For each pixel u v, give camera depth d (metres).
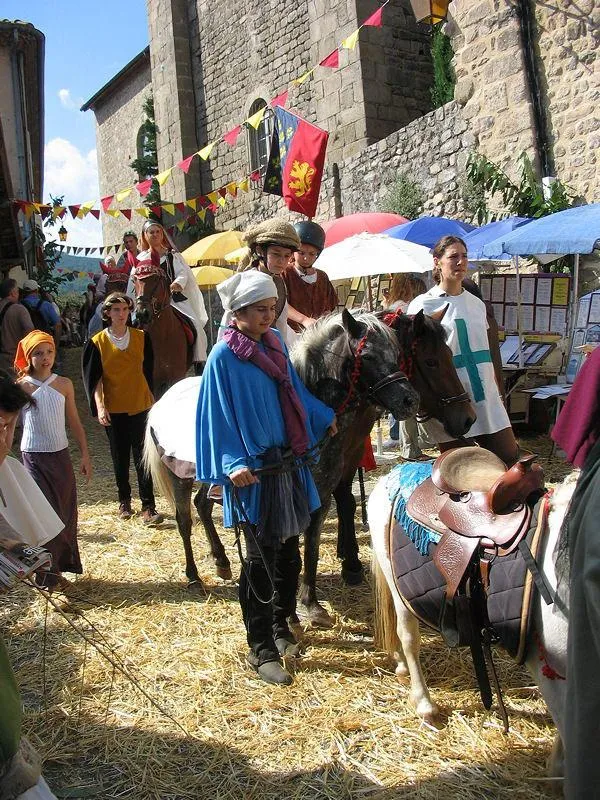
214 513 6.15
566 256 8.84
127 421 5.97
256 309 3.14
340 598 4.34
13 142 16.36
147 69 24.55
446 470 2.71
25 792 1.94
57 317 13.25
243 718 3.16
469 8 10.40
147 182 9.83
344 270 6.91
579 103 9.27
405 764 2.80
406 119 14.91
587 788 1.67
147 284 6.63
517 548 2.32
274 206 17.92
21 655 3.79
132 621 4.13
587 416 1.84
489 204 10.67
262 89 17.58
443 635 2.63
